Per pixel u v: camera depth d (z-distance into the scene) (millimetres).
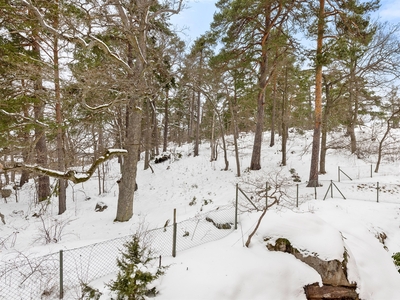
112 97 10656
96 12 8352
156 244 6910
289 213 7180
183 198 13859
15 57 8648
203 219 8680
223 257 5680
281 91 23656
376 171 16250
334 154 19906
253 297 4793
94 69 8219
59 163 10844
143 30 9211
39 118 9820
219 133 22094
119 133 13242
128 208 10680
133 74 9219
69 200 14789
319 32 12016
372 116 21297
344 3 11656
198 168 19250
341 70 16172
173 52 11914
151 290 4555
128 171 10656
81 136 13117
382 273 6188
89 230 9648
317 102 13180
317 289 5117
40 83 9883
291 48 13383
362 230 8016
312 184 13516
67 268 5633
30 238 8859
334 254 5449
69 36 7395
